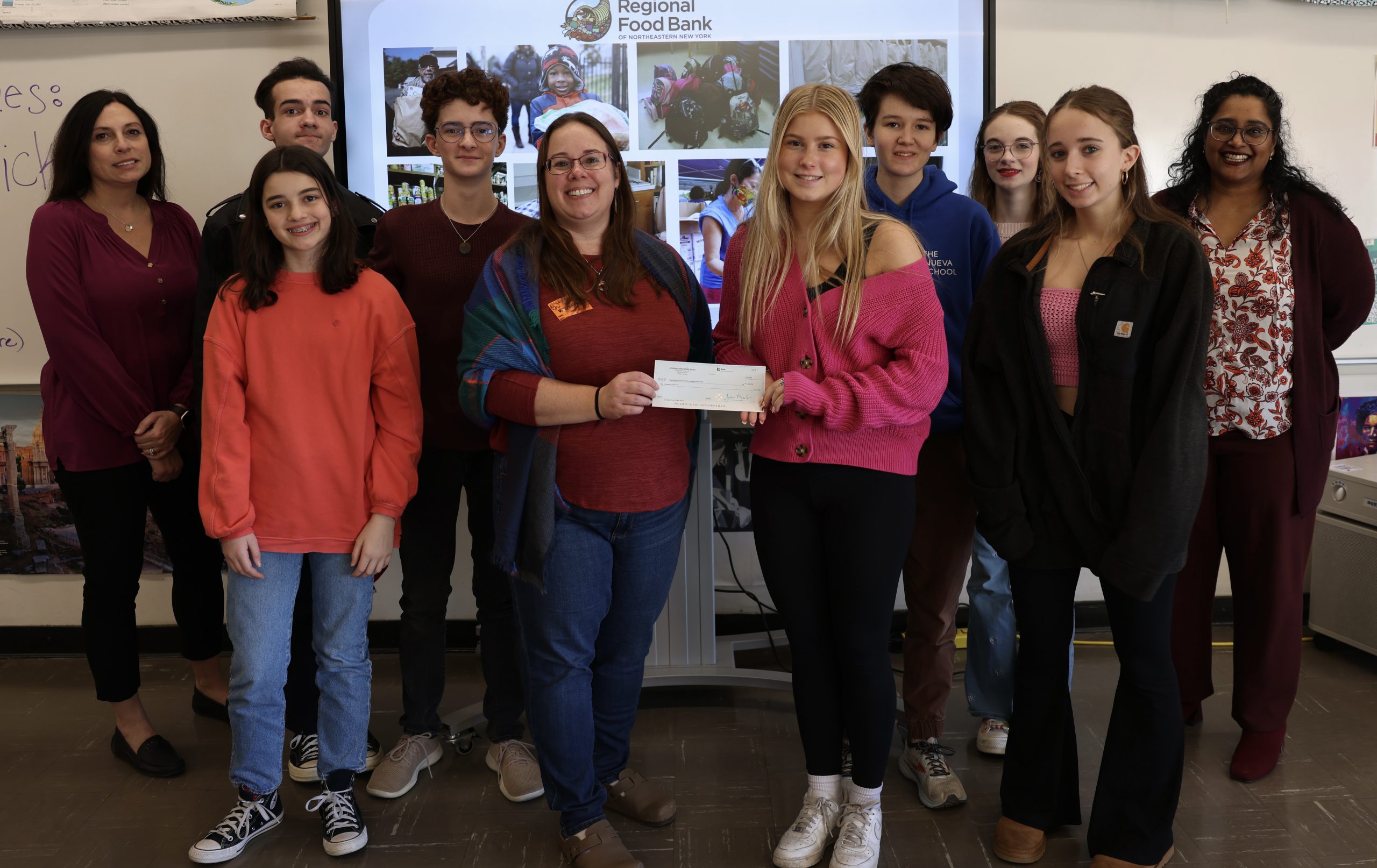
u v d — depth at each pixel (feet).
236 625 6.56
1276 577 7.44
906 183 7.45
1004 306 6.22
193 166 9.87
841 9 9.66
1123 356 5.77
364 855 6.81
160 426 7.73
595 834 6.49
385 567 6.73
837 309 5.96
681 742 8.43
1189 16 9.99
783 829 7.01
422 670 7.76
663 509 6.31
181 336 8.13
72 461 7.75
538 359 6.07
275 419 6.40
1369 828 6.76
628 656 6.76
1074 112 5.87
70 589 10.57
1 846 6.96
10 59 9.70
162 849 6.91
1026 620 6.39
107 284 7.64
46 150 9.81
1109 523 5.95
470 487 7.68
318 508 6.49
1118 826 6.23
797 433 6.07
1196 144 7.57
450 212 7.49
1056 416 5.97
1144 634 6.00
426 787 7.77
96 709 9.32
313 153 6.40
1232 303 7.36
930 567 7.43
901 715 8.14
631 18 9.63
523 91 9.69
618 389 5.80
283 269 6.54
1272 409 7.34
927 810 7.21
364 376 6.58
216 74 9.76
